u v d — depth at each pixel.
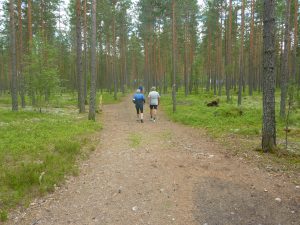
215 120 14.25
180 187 5.65
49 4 26.70
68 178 6.13
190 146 9.06
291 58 32.16
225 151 8.20
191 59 39.75
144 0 30.16
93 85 14.55
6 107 22.86
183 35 34.09
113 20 32.06
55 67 19.69
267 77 7.48
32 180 5.67
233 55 36.22
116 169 6.77
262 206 4.77
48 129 11.32
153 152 8.29
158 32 36.84
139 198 5.19
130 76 73.12
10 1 17.62
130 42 50.16
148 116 18.09
